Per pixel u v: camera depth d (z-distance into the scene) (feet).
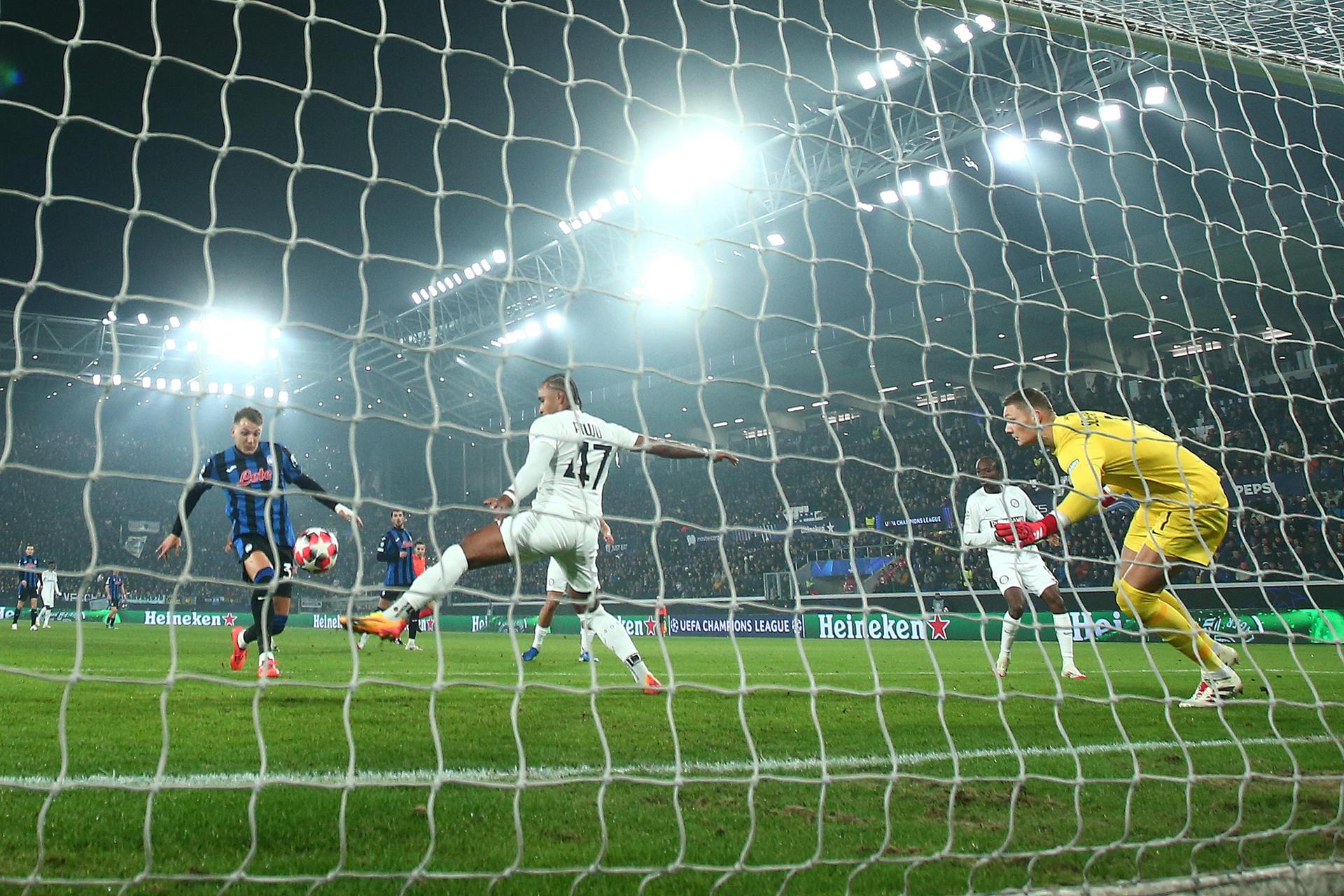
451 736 13.14
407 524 108.17
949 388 85.97
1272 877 7.29
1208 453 61.11
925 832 8.39
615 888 6.72
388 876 5.68
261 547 19.45
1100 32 13.53
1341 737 14.25
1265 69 14.88
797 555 84.33
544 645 47.65
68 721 14.34
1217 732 14.76
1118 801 9.73
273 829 7.94
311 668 27.58
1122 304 69.97
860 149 10.43
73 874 6.69
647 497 103.76
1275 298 67.77
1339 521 11.72
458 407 107.04
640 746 12.64
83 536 100.32
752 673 27.58
